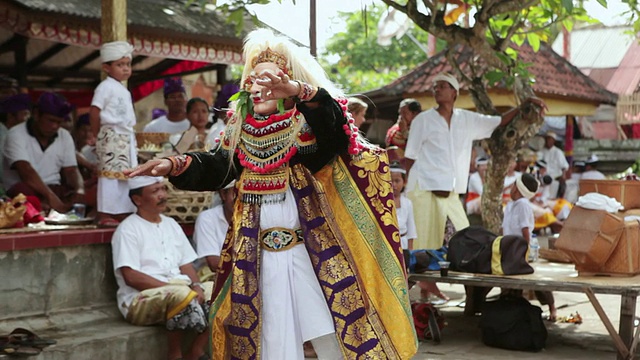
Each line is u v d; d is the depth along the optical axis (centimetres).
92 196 725
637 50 1959
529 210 717
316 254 373
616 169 1636
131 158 589
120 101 581
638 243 604
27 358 461
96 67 1145
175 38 899
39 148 690
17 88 847
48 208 665
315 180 381
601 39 2055
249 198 382
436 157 700
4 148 682
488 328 608
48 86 1171
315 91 356
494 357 580
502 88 1107
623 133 1761
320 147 377
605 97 1364
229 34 930
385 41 1007
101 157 580
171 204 611
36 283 521
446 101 701
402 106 790
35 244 514
